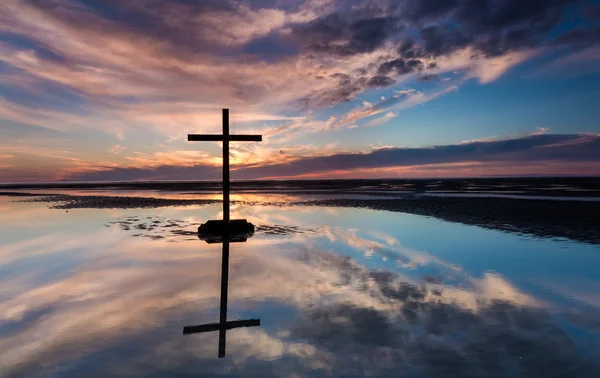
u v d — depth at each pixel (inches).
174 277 333.1
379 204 1154.7
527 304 250.8
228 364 168.2
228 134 614.9
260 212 969.5
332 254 434.6
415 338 195.3
